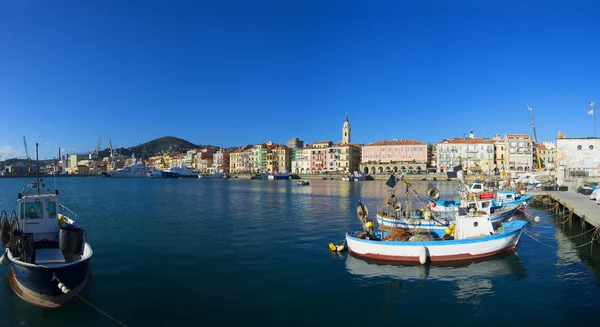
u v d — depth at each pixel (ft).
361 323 51.60
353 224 130.72
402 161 579.48
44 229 70.49
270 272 73.31
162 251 89.40
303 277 70.44
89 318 52.31
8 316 52.54
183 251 89.45
